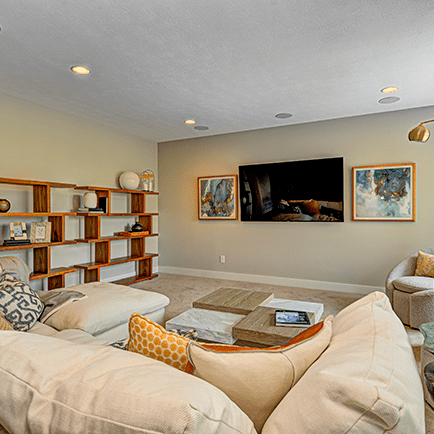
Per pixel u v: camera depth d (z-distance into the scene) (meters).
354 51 2.59
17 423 0.75
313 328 1.07
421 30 2.29
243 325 2.27
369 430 0.56
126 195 5.39
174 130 5.18
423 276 3.42
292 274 4.90
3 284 2.12
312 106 3.97
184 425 0.55
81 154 4.59
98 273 4.47
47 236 3.80
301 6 2.02
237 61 2.76
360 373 0.67
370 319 0.98
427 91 3.48
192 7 2.03
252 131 5.14
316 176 4.62
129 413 0.60
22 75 3.07
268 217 5.00
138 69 2.92
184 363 0.96
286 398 0.74
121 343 1.47
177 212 5.86
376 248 4.34
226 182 5.34
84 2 1.97
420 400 0.66
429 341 1.53
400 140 4.16
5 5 1.99
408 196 4.11
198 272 5.68
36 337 0.94
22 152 3.85
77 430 0.64
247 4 2.00
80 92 3.52
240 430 0.66
